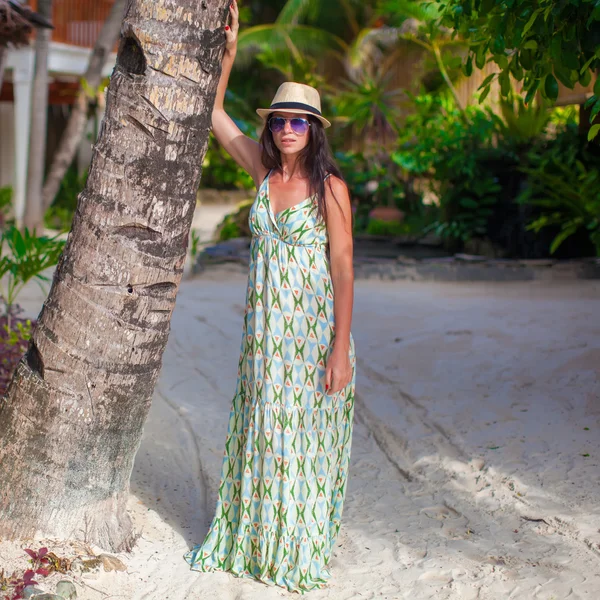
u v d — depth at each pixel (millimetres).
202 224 17922
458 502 3961
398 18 19266
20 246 5535
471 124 12523
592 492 3900
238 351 6910
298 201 3111
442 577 3230
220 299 9266
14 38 5688
